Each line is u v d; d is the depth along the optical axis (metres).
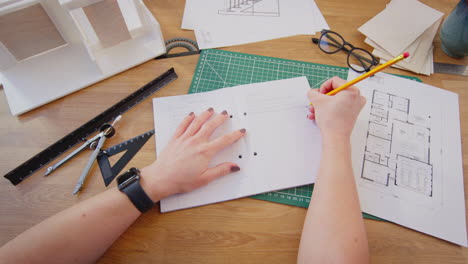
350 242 0.42
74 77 0.65
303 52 0.71
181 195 0.54
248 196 0.55
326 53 0.71
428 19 0.70
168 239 0.51
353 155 0.58
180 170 0.51
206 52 0.71
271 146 0.58
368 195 0.54
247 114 0.61
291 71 0.69
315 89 0.61
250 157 0.57
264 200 0.54
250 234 0.51
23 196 0.54
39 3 0.56
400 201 0.54
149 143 0.59
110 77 0.67
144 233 0.51
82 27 0.63
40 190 0.55
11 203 0.54
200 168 0.52
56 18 0.60
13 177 0.55
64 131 0.61
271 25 0.74
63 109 0.63
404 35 0.69
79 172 0.57
